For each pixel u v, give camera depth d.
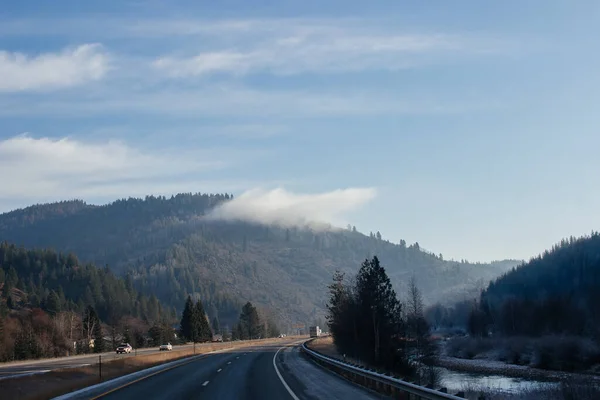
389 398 21.78
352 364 33.53
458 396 15.80
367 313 62.16
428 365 68.94
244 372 37.50
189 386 28.09
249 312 195.88
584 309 109.75
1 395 24.38
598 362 68.25
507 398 22.88
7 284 187.12
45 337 100.31
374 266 64.06
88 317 127.75
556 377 61.12
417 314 81.94
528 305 118.62
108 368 41.81
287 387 26.78
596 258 176.38
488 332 131.75
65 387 26.67
